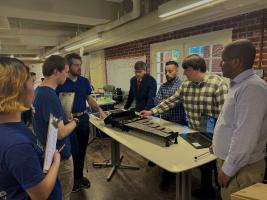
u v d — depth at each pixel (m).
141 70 3.32
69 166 1.73
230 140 1.43
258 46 2.97
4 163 0.74
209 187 2.43
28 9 3.13
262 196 1.18
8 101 0.78
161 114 2.77
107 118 2.52
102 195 2.58
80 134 2.61
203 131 2.19
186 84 2.34
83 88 2.61
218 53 3.50
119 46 6.29
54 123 1.11
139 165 3.31
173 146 1.89
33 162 0.78
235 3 2.34
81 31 5.80
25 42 7.17
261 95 1.28
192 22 3.33
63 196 1.75
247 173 1.40
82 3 3.54
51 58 1.72
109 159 3.55
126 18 3.37
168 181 2.75
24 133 0.82
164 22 3.18
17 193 0.80
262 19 2.87
